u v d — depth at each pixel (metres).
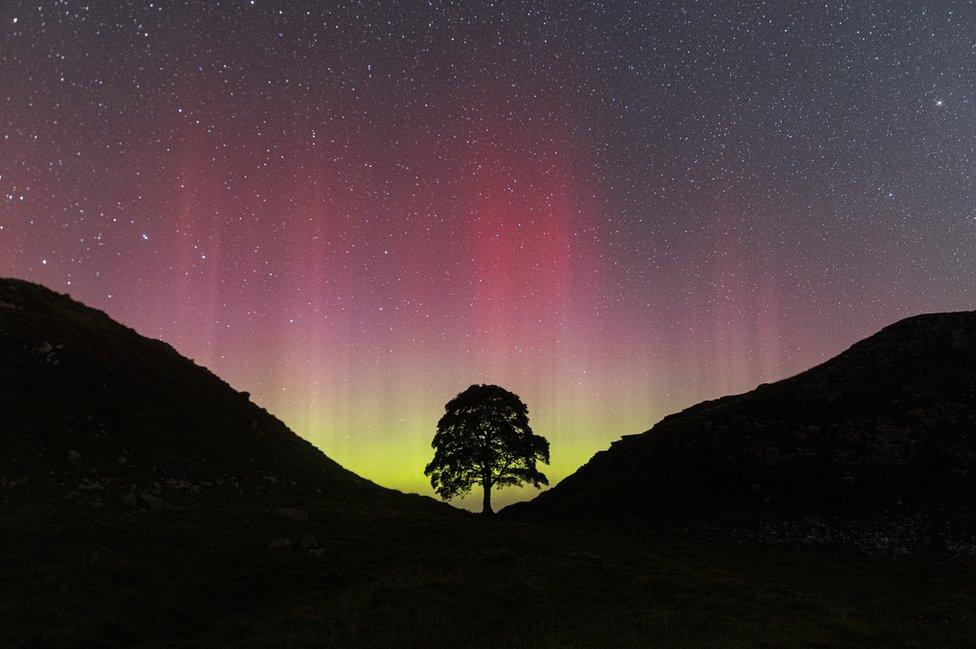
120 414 37.06
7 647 13.48
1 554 19.08
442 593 20.30
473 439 64.00
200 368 57.56
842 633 18.91
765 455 51.41
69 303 54.31
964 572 31.31
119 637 15.03
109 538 22.05
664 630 18.30
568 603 20.81
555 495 66.88
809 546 37.50
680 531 42.69
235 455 39.03
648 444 62.56
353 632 16.33
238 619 17.03
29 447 29.67
